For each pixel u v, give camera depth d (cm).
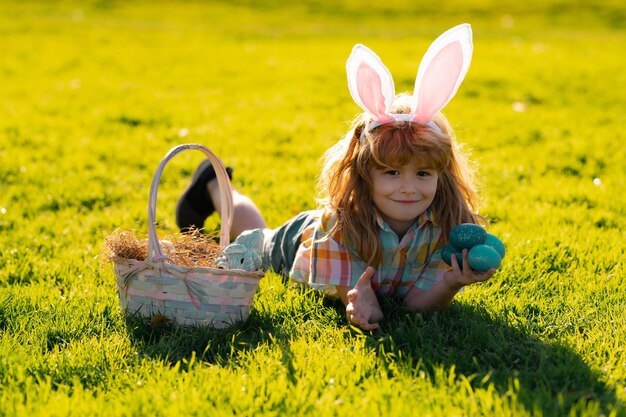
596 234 390
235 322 278
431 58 262
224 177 306
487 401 215
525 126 680
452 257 265
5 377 237
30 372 245
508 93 838
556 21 1775
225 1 1994
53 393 228
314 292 308
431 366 244
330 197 290
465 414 212
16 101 784
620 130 665
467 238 264
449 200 288
